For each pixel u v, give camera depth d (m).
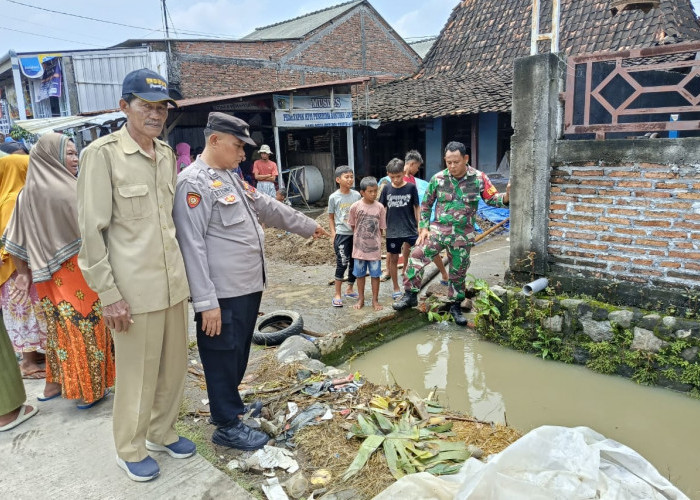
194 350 4.40
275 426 3.03
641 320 4.25
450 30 15.25
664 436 3.57
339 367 4.73
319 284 6.88
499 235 9.10
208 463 2.75
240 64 16.50
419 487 2.29
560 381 4.40
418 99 12.56
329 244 8.44
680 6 10.85
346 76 19.03
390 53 20.25
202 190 2.59
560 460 2.32
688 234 4.07
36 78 15.36
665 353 4.14
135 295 2.41
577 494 2.14
